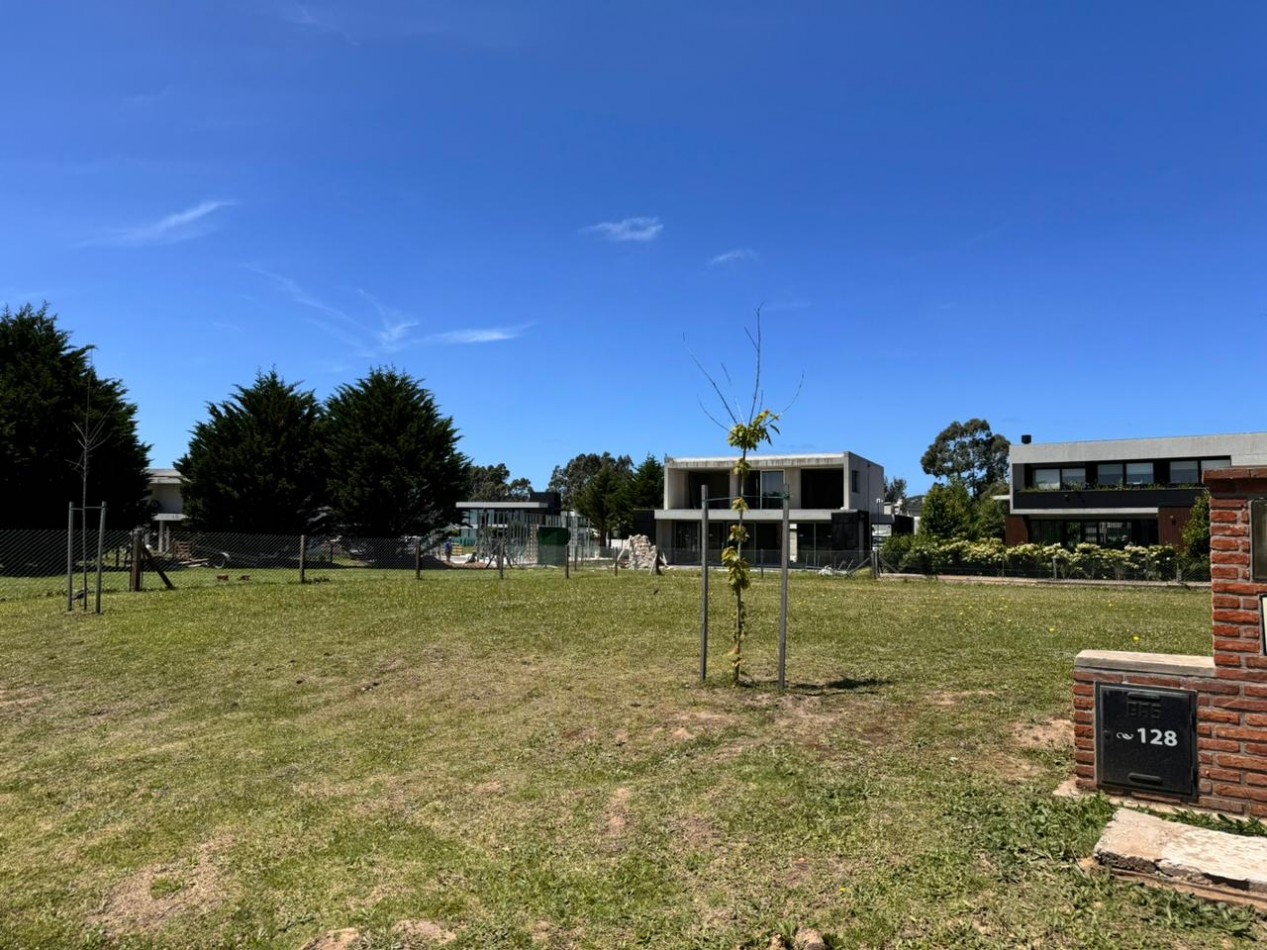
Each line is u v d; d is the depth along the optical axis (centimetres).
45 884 475
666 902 407
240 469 3797
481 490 11431
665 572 3419
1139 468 4209
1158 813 462
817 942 355
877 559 3591
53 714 847
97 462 3164
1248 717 455
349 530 4062
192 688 930
